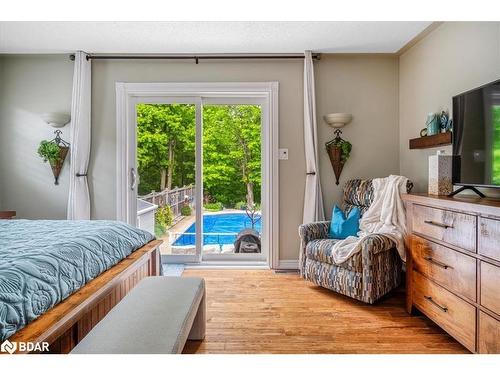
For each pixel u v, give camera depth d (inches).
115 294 76.6
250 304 106.8
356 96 148.2
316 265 117.9
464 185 87.9
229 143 156.1
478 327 67.9
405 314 99.0
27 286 50.8
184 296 68.5
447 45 112.4
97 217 149.0
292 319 95.7
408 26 117.3
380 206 120.5
